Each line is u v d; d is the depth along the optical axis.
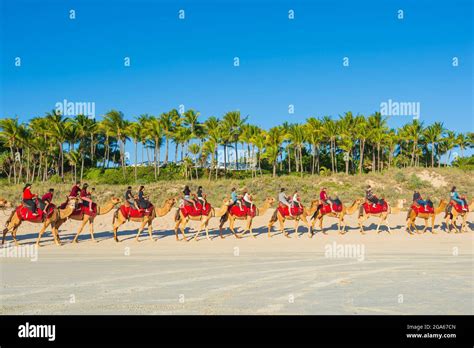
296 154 87.81
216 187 50.91
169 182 55.28
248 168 93.75
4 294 9.46
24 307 8.43
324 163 95.25
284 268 12.98
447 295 9.25
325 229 27.14
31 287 10.17
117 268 13.05
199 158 87.50
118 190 45.44
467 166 82.12
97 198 41.09
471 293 9.44
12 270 12.68
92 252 17.30
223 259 15.12
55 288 10.06
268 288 10.01
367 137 80.12
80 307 8.41
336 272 12.22
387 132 86.31
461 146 98.62
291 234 24.73
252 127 83.00
